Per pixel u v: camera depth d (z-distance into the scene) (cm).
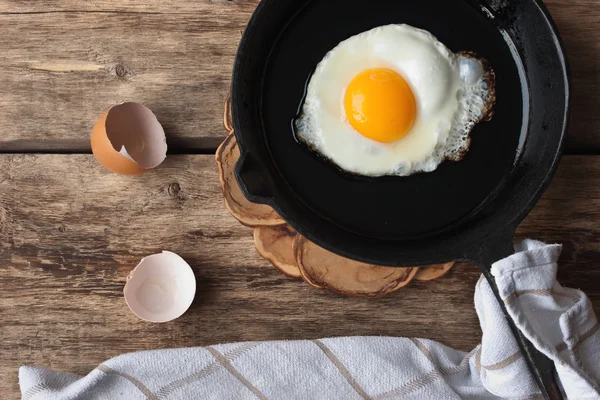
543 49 51
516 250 51
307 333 55
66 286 55
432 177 53
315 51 53
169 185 55
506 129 53
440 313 55
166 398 53
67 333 55
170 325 55
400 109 52
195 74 55
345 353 53
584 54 55
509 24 53
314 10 54
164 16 55
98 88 55
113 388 53
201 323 55
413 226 53
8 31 55
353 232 52
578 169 54
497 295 48
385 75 52
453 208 53
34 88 55
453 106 52
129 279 53
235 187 53
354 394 53
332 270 53
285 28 54
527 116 53
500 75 53
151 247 55
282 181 53
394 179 53
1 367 54
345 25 54
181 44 55
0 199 55
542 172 51
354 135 53
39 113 55
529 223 54
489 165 53
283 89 53
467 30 53
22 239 55
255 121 52
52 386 53
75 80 55
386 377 53
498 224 50
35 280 55
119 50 55
